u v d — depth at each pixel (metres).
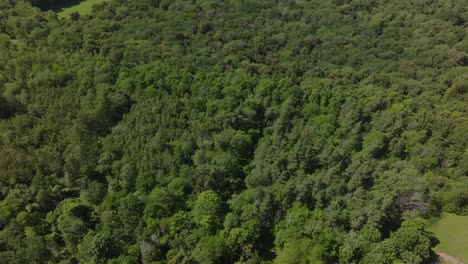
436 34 191.38
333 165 102.12
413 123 116.75
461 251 85.69
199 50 166.00
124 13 195.25
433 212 94.94
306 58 174.62
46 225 93.50
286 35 190.62
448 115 119.69
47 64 142.25
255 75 143.88
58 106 122.69
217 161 104.94
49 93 127.31
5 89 131.00
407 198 91.44
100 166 105.50
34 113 123.00
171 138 113.94
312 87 134.38
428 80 152.88
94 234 88.12
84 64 143.25
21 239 88.31
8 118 121.38
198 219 91.44
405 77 158.00
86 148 109.06
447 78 149.00
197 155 106.88
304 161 103.75
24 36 168.25
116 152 110.06
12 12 186.75
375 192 92.19
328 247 83.31
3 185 100.94
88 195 97.25
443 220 93.31
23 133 114.44
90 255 83.06
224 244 85.94
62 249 89.19
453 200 94.06
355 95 130.88
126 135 112.75
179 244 87.25
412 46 183.00
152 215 92.06
